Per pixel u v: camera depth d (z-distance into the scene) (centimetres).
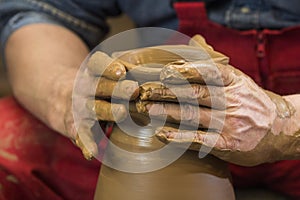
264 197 108
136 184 72
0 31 120
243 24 106
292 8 104
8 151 105
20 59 106
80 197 108
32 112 101
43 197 105
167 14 114
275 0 104
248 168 105
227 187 75
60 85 92
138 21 120
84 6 120
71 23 118
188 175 72
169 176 71
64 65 101
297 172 104
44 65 101
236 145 72
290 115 76
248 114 72
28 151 106
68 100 87
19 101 106
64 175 107
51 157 107
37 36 110
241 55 106
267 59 105
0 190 101
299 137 76
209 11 109
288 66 105
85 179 106
